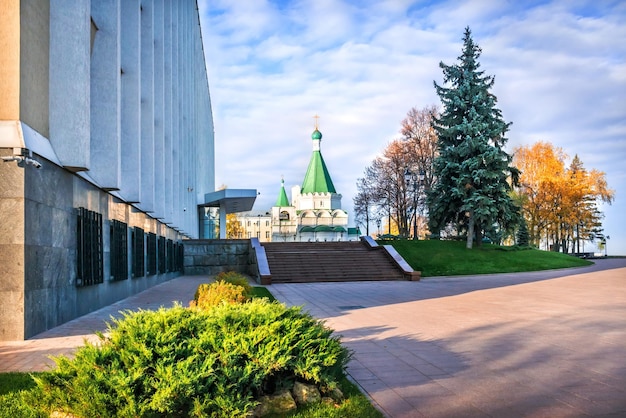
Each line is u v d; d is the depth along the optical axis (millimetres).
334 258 35500
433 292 22656
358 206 68000
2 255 10867
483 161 39969
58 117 13320
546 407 6477
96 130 16297
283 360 6027
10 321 10805
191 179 43219
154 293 22516
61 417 5473
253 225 153250
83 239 14672
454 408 6438
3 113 11086
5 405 5957
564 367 8500
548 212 64812
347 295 21859
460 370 8320
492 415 6188
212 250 38500
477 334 11625
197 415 5434
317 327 6816
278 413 5957
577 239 76125
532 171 65500
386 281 31172
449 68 42406
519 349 9953
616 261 51625
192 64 43406
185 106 38219
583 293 20922
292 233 128625
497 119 41438
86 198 15414
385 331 12062
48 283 12336
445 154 41875
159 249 28422
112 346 5707
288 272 32719
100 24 16312
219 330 6125
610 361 8922
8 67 11125
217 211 56719
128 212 20734
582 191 66062
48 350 9875
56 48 13336
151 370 5531
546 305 17000
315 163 128875
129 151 19672
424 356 9336
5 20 11133
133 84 19484
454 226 45281
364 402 6465
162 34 25781
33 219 11508
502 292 21906
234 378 5711
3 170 10961
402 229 60281
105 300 17328
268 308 6797
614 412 6285
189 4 40781
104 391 5301
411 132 56312
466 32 42188
